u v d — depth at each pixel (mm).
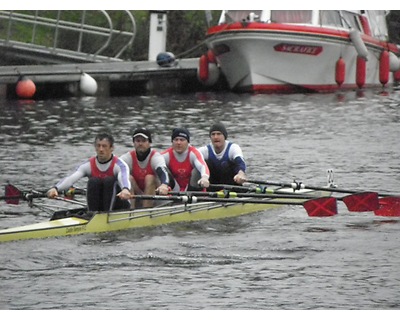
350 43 144250
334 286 47188
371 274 49031
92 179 56562
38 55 150750
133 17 166750
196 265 50531
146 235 56312
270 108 121375
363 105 123812
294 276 48781
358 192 62062
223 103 128375
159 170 58500
